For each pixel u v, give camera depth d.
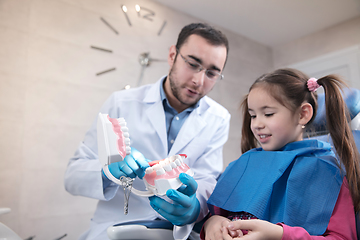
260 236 0.63
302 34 3.53
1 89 2.06
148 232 0.81
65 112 2.29
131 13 2.73
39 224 2.09
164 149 1.28
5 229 1.01
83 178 1.08
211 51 1.20
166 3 2.94
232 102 3.29
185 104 1.34
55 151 2.21
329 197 0.72
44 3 2.30
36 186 2.11
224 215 0.90
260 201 0.76
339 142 0.80
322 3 2.89
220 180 0.93
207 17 3.17
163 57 2.87
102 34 2.54
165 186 0.73
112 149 0.66
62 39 2.35
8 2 2.16
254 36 3.58
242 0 2.85
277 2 2.87
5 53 2.10
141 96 1.41
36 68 2.21
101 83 2.48
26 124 2.12
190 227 0.85
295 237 0.63
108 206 1.17
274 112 0.83
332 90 0.83
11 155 2.05
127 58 2.65
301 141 0.83
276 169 0.79
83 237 1.18
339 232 0.68
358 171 0.75
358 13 3.09
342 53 3.14
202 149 1.36
